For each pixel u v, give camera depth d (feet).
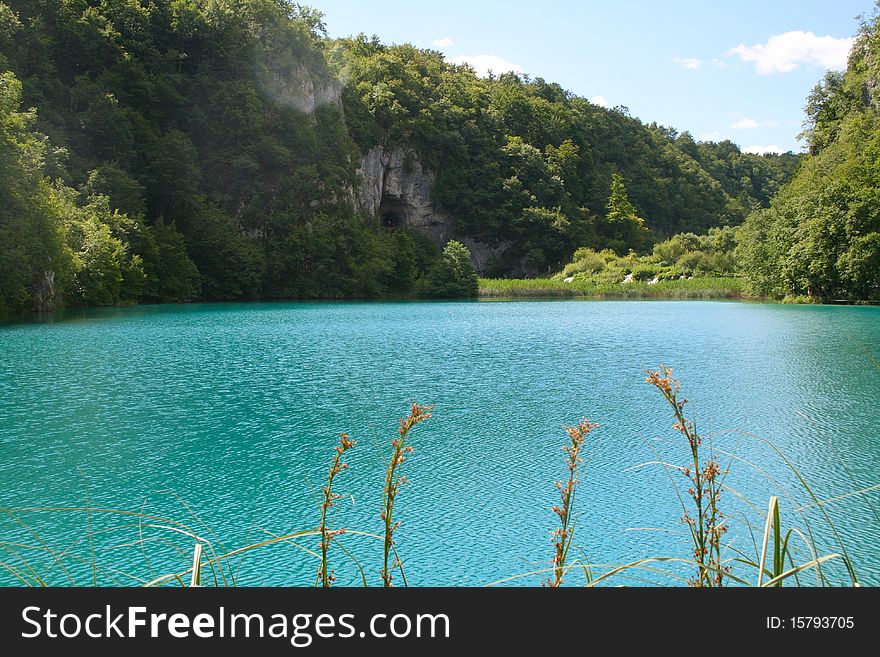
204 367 80.74
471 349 99.76
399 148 396.16
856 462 40.55
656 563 27.50
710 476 12.09
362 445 45.93
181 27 311.27
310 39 354.74
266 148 300.81
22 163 155.22
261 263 273.33
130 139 261.65
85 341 107.34
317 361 86.33
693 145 648.38
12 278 148.25
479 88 478.59
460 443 46.26
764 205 626.23
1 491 36.94
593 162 502.38
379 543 30.07
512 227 414.41
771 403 58.23
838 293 204.95
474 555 28.78
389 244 334.24
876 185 203.41
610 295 303.89
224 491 36.99
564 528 12.05
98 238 191.42
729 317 159.74
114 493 36.68
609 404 58.70
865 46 320.09
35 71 259.39
